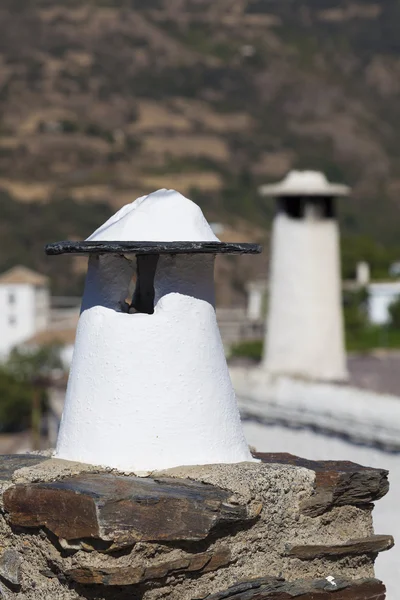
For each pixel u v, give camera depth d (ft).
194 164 654.12
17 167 626.64
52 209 525.75
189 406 27.91
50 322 290.35
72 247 27.37
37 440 164.66
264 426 59.47
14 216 511.40
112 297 28.30
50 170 629.92
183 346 27.91
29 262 453.58
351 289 220.02
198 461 27.84
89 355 28.27
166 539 24.93
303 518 27.55
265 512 26.78
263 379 63.05
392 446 48.85
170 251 27.22
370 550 28.30
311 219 84.28
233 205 572.92
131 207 29.43
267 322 86.22
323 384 62.64
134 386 27.71
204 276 28.45
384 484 28.86
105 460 27.61
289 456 30.50
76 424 28.35
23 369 213.87
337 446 52.95
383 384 75.92
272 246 86.12
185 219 28.35
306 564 27.50
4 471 27.71
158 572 24.90
